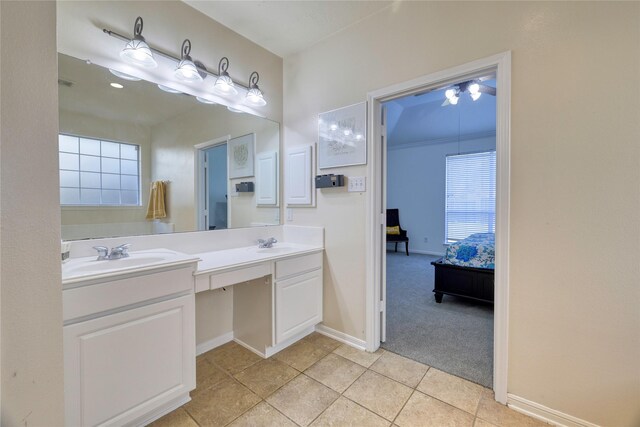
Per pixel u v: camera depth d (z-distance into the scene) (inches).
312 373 74.0
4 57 20.7
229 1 76.5
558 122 55.1
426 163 242.4
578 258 53.9
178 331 58.7
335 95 90.4
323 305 95.3
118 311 50.4
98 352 48.3
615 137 50.3
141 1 69.6
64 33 59.7
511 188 59.9
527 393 59.6
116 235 68.6
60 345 24.3
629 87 49.1
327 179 89.7
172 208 77.9
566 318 55.2
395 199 260.5
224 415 59.6
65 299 44.5
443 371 74.6
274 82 102.3
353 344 88.1
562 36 54.6
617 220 50.4
